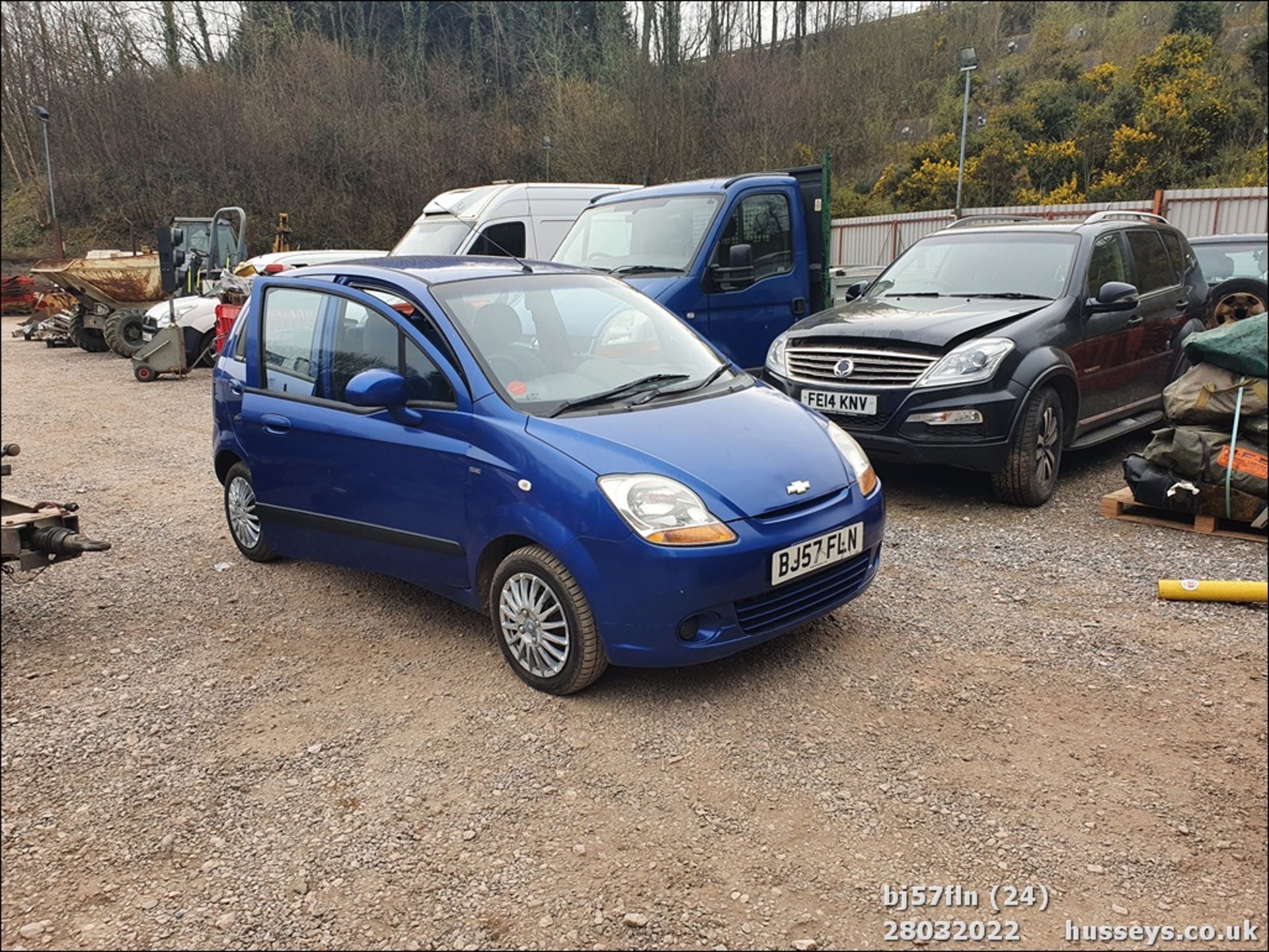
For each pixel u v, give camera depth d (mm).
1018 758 3434
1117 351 6969
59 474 8344
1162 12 34094
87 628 4852
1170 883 2795
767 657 4262
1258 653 4172
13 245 38312
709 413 4176
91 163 39906
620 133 33969
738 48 37219
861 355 6336
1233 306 8344
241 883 2904
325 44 42438
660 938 2619
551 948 2598
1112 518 6082
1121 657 4176
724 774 3383
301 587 5352
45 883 2936
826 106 34094
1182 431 5676
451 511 4191
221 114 39500
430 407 4266
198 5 43219
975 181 26719
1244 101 23969
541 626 3932
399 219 39312
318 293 4941
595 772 3422
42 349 20094
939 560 5430
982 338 6121
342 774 3471
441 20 46625
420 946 2619
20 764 3592
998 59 36781
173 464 8664
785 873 2865
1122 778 3303
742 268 8266
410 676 4227
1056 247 7051
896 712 3768
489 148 39594
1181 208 16594
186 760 3600
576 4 43250
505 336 4379
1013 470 6145
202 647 4598
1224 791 3211
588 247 9172
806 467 3992
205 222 18969
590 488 3688
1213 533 5684
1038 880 2816
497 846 3037
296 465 4926
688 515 3619
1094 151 25547
